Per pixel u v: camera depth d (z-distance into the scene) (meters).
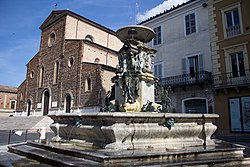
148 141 7.25
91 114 7.36
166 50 26.39
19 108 42.62
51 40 39.03
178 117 7.84
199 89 22.19
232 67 20.50
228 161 6.08
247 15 20.00
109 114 6.66
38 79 39.53
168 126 7.57
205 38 22.97
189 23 24.67
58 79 34.81
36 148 8.45
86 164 5.20
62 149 6.94
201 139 8.50
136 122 7.09
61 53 35.22
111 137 6.77
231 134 19.12
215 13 22.28
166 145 7.47
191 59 23.92
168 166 5.14
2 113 54.66
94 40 39.47
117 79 11.62
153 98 11.53
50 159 6.10
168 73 25.73
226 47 20.83
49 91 36.28
